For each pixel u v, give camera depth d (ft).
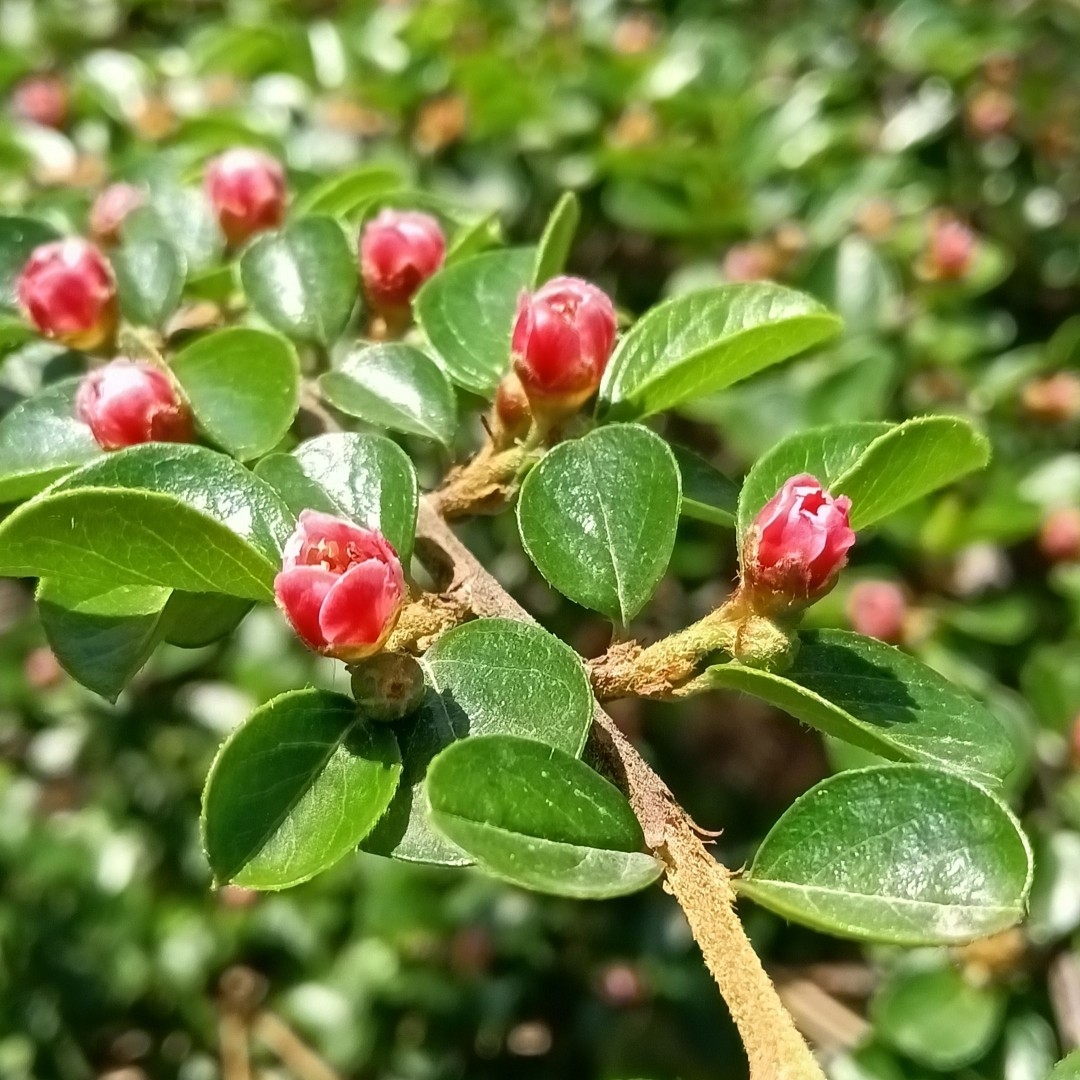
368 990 0.62
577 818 0.17
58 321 0.27
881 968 0.47
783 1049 0.15
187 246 0.33
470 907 0.61
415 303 0.26
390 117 0.56
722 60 0.63
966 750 0.19
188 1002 0.64
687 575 0.51
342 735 0.18
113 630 0.21
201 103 0.52
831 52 0.69
